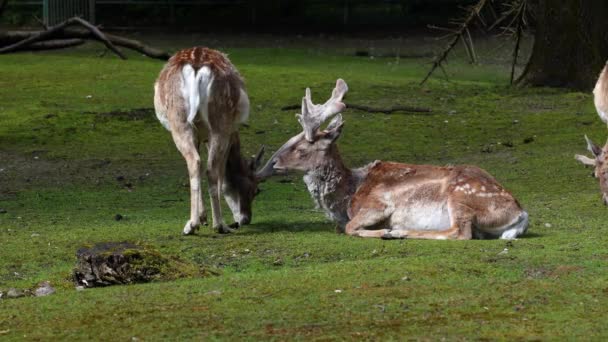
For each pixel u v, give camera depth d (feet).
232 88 52.54
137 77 119.55
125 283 41.68
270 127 91.50
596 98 69.77
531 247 46.11
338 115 52.49
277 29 174.91
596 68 110.93
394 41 163.02
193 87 51.06
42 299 39.01
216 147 52.21
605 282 39.47
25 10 173.88
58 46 72.74
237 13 185.26
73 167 76.13
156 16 181.68
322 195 52.08
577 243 47.16
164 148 83.56
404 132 89.51
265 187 68.90
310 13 187.73
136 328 34.86
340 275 41.04
